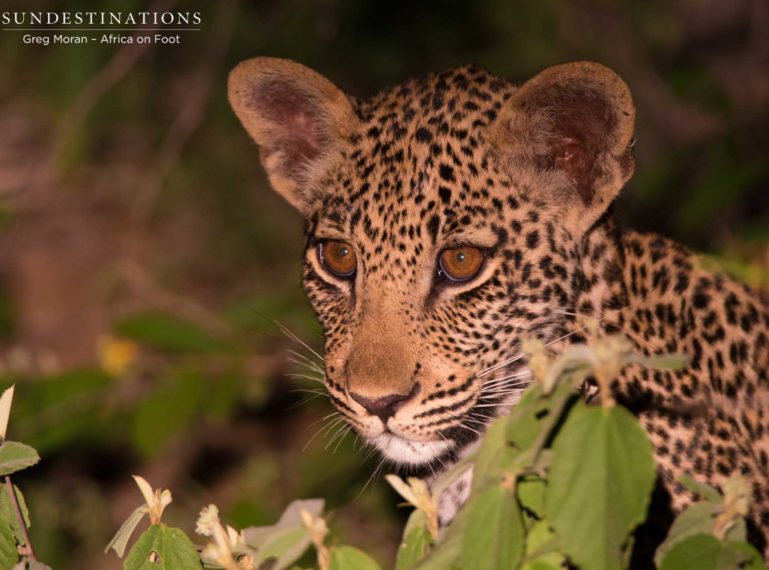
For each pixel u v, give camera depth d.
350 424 7.76
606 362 4.90
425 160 7.66
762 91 14.17
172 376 11.70
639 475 4.83
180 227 15.77
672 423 7.96
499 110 7.87
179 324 11.94
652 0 15.41
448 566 5.26
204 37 15.74
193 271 15.59
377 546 12.30
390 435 7.68
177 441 13.92
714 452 7.99
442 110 7.86
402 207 7.64
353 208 7.87
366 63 16.06
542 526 5.30
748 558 5.20
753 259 9.34
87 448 13.27
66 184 15.54
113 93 15.16
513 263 7.68
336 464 12.26
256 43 15.45
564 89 7.62
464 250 7.64
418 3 15.94
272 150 8.94
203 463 13.95
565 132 7.81
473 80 8.10
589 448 4.82
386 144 7.88
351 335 7.76
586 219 7.82
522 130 7.68
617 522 4.81
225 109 15.48
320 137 8.70
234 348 12.02
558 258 7.77
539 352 5.12
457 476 5.63
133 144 15.93
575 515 4.81
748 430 8.13
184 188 15.74
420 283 7.64
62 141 14.53
